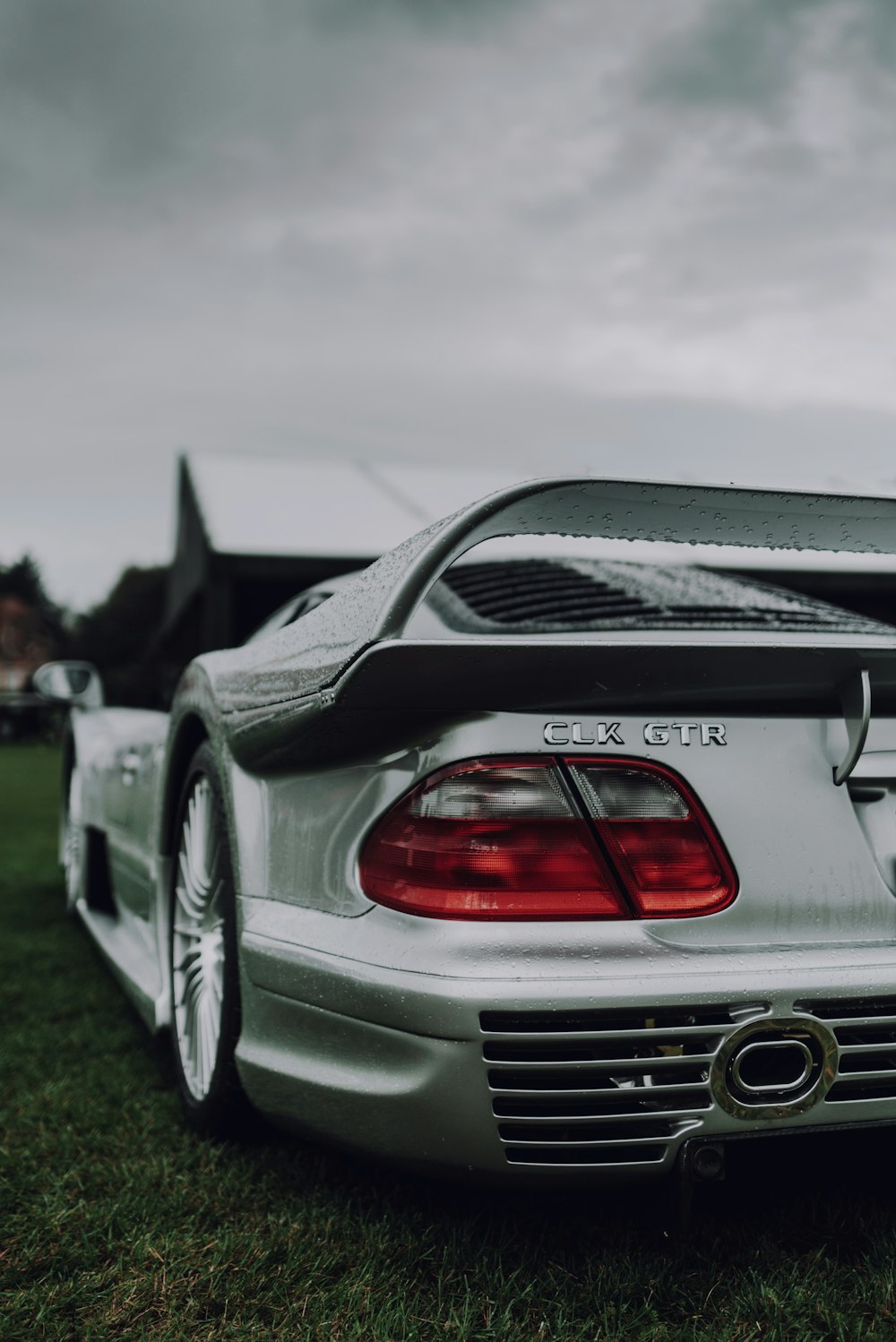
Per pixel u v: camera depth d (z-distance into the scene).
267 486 9.69
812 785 1.27
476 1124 1.15
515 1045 1.13
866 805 1.30
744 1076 1.16
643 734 1.23
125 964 2.41
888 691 1.29
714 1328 1.17
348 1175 1.58
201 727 1.99
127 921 2.81
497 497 1.11
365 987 1.22
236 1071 1.59
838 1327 1.16
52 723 28.48
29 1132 1.78
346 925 1.31
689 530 1.21
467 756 1.21
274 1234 1.40
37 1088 2.01
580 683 1.18
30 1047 2.27
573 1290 1.25
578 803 1.20
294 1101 1.38
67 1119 1.84
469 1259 1.32
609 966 1.14
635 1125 1.15
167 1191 1.53
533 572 2.16
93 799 3.19
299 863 1.44
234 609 8.29
